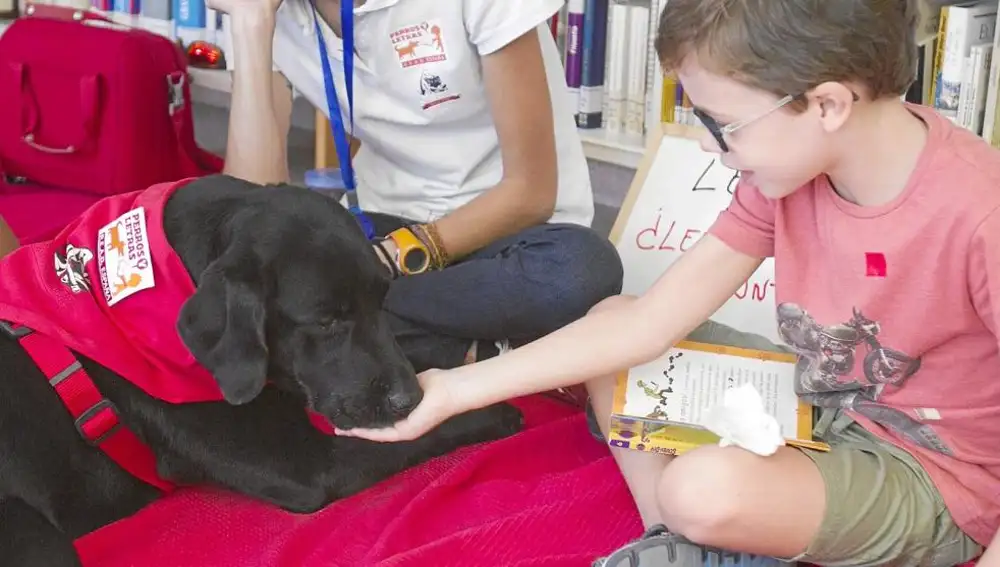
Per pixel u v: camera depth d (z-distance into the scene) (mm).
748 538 1250
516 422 1742
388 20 1739
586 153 2643
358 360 1409
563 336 1431
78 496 1448
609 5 2598
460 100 1792
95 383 1452
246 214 1413
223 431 1500
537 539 1436
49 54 2434
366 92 1851
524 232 1799
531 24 1658
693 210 1986
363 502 1541
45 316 1420
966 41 2070
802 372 1412
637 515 1498
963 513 1282
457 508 1531
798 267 1347
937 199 1199
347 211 1508
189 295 1428
